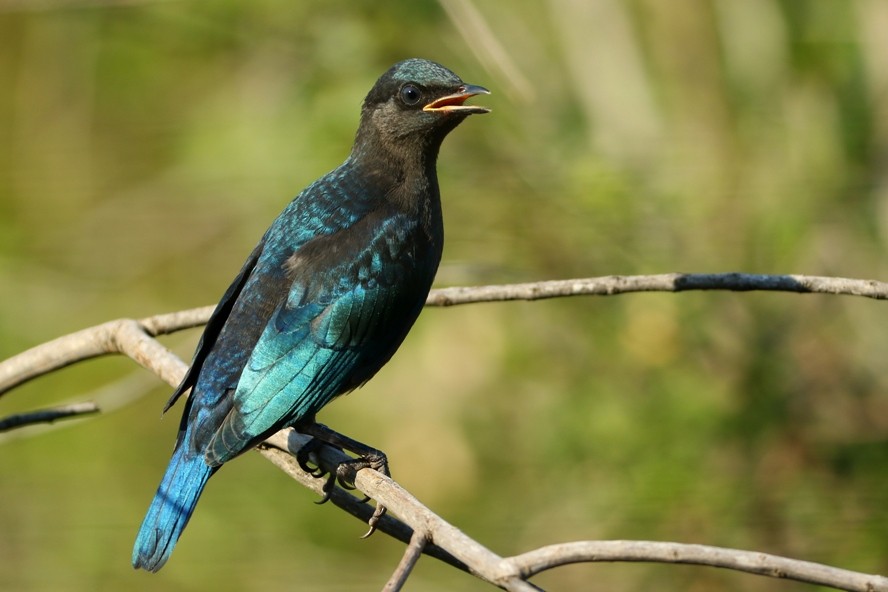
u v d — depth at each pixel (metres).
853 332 13.93
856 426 13.73
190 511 7.96
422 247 9.31
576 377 14.33
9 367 9.31
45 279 16.73
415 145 9.47
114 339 9.08
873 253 14.18
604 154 14.71
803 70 15.24
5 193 17.22
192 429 8.27
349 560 14.41
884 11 14.80
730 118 15.12
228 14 15.33
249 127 15.38
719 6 15.48
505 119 14.59
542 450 14.16
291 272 8.90
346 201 9.27
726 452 13.66
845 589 6.18
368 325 8.98
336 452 8.55
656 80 16.09
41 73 17.45
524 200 14.36
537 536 14.01
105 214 16.98
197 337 15.16
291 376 8.55
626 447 13.73
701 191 14.39
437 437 14.85
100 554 14.94
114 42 17.31
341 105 14.07
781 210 14.23
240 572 14.43
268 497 14.77
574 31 15.51
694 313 13.91
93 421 15.79
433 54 14.83
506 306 14.55
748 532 13.44
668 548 6.32
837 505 13.44
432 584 14.10
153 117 17.31
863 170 14.62
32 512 15.16
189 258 16.81
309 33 14.99
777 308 13.87
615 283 8.68
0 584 14.74
